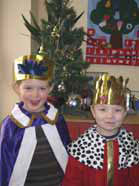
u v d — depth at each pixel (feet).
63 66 6.19
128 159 3.48
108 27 8.65
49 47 6.14
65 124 4.27
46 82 3.75
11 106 7.61
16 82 3.80
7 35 7.34
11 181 3.73
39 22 8.55
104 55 8.79
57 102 6.41
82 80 6.41
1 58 7.41
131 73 8.89
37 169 3.84
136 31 8.64
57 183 4.00
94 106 3.53
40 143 3.84
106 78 3.43
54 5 6.30
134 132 6.58
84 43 8.73
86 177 3.47
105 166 3.43
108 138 3.52
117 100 3.32
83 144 3.53
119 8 8.55
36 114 3.95
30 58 3.74
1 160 3.67
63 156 4.01
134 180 3.48
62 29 6.23
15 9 7.25
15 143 3.73
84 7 8.61
